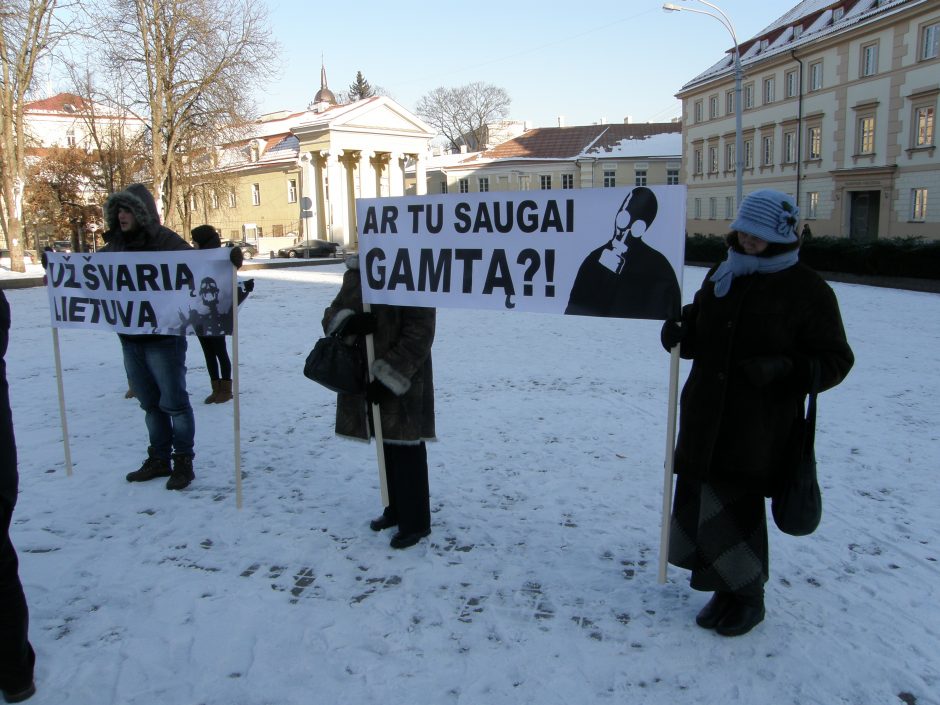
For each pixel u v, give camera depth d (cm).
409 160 5634
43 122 4575
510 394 727
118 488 469
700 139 4841
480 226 342
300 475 492
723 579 284
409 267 362
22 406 691
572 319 1330
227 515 423
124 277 446
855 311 1479
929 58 2959
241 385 778
